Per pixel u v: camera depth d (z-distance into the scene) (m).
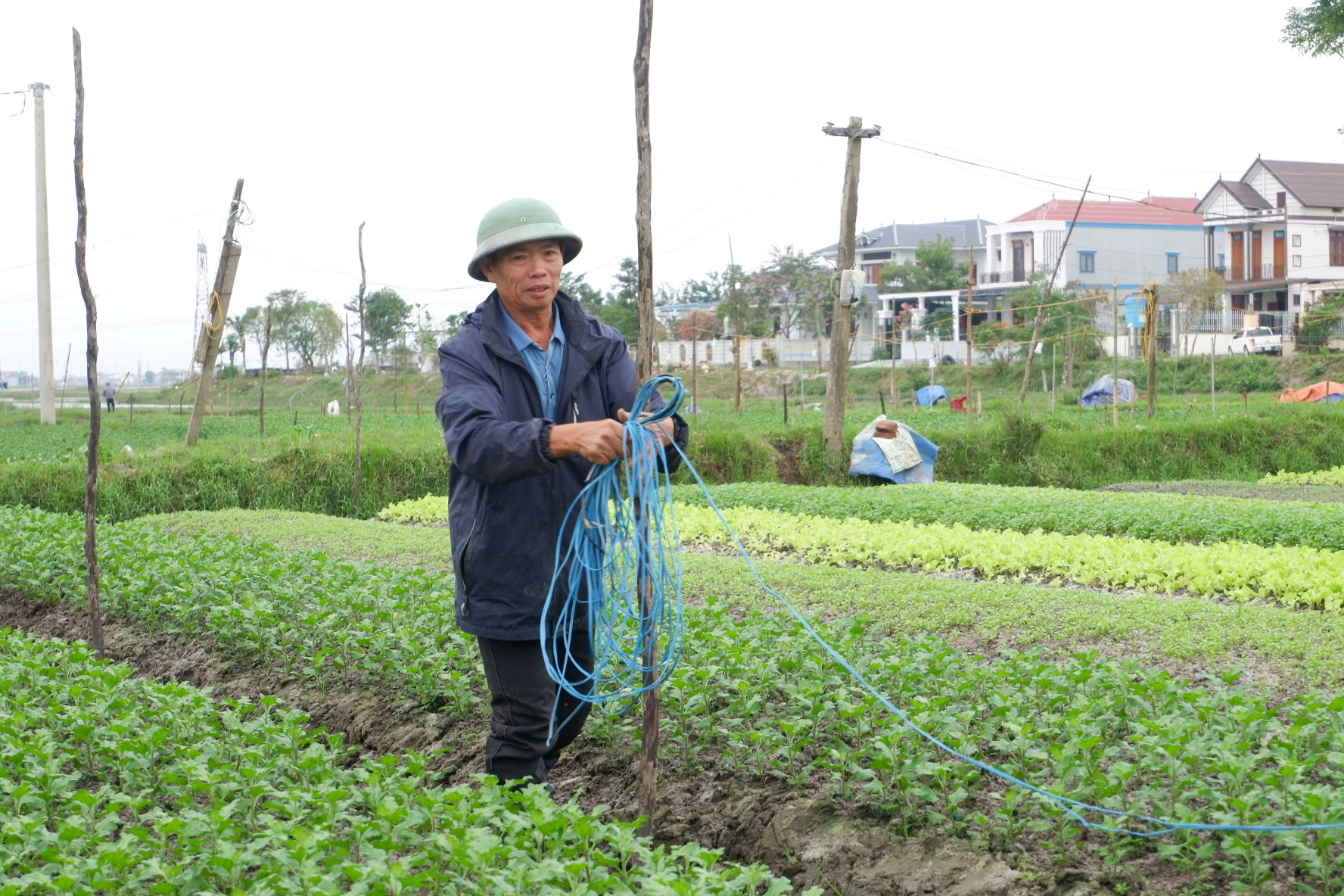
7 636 7.08
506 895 3.30
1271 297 57.34
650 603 4.07
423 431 23.30
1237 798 3.88
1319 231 57.19
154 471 17.39
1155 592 9.81
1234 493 18.84
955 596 8.62
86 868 3.48
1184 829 3.98
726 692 5.71
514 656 4.48
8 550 10.68
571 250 4.50
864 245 71.69
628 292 63.47
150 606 8.57
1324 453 23.98
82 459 17.73
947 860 4.14
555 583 4.37
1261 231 57.88
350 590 7.81
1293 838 3.74
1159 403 36.06
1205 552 10.64
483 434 4.02
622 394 4.62
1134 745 4.84
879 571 10.05
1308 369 41.97
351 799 4.21
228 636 7.75
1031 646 7.29
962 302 61.38
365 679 6.81
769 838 4.58
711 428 25.00
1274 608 8.34
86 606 9.30
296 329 62.16
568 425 4.01
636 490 3.99
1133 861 4.03
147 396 66.56
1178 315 50.47
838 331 21.17
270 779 4.55
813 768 4.99
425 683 6.34
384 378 52.91
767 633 6.27
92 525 7.59
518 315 4.46
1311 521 12.26
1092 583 10.34
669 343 55.84
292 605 7.90
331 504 18.20
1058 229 61.16
